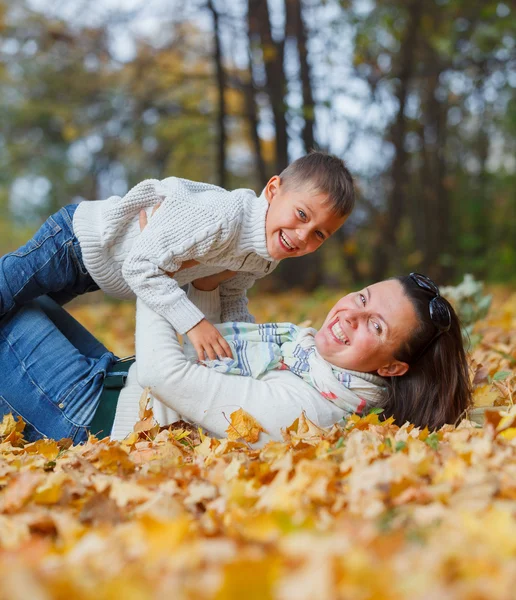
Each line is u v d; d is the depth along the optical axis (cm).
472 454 250
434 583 150
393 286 346
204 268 376
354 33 1493
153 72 1853
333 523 199
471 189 1956
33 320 371
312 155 365
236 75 1720
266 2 1512
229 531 200
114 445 305
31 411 357
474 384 431
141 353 341
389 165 1786
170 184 360
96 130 1961
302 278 1691
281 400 337
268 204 360
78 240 369
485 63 1513
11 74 1928
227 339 360
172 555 170
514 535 171
